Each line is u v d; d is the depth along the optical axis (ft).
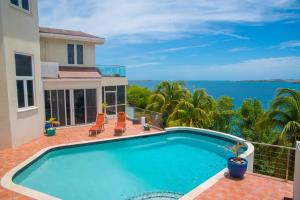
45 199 21.54
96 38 64.64
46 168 35.27
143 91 109.50
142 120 59.77
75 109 56.70
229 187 24.40
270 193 23.40
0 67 35.17
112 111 68.74
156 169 37.06
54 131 48.34
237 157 28.04
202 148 48.06
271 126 53.42
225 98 108.99
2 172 28.63
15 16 37.19
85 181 31.58
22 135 40.45
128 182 31.99
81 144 43.65
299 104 51.47
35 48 43.04
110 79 66.64
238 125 103.65
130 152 45.03
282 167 51.39
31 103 43.32
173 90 85.97
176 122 73.05
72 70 61.05
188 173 35.81
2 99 36.11
